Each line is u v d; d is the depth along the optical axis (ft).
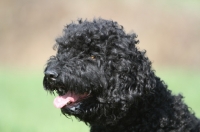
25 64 172.24
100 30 31.37
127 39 31.35
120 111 30.83
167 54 165.58
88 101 30.94
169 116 32.27
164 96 32.81
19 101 87.92
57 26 179.52
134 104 31.22
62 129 59.62
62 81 30.68
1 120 68.13
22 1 187.11
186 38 168.04
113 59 30.89
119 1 176.35
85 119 31.42
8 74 130.31
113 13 173.99
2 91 99.81
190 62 164.66
